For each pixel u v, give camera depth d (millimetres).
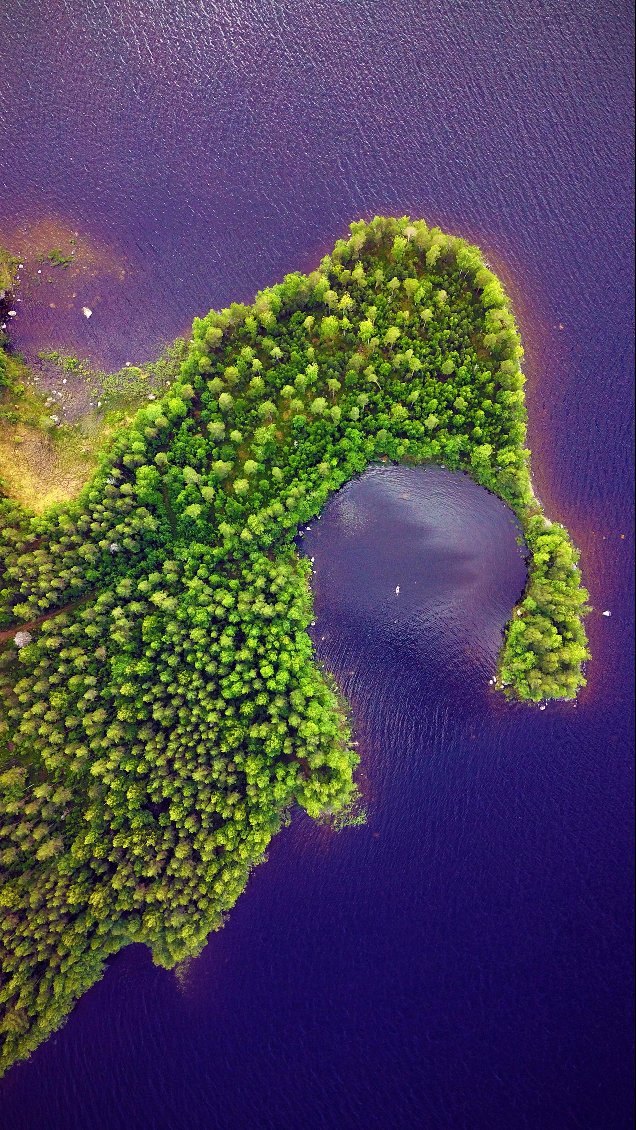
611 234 98062
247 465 85250
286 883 88188
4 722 81562
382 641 89500
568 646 85000
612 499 92188
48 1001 78000
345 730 88062
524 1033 85062
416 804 89625
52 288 95375
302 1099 83438
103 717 81125
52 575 82312
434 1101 83188
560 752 90375
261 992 86250
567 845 89312
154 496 85375
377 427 89125
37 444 90188
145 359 93250
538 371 93562
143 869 79188
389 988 86312
